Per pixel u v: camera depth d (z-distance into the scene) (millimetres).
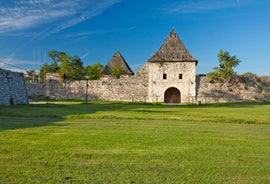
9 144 5836
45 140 6324
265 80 34344
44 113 12492
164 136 7211
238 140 6816
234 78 34281
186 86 34625
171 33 37344
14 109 14484
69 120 10492
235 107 21094
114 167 4332
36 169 4168
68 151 5312
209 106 22922
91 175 3932
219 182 3746
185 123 10258
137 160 4758
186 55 35188
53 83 37031
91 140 6426
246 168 4402
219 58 33938
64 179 3754
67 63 40344
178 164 4559
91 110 15195
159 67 35250
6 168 4203
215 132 8133
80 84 36406
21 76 23312
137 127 8883
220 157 5066
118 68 42406
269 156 5207
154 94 35188
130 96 35500
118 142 6262
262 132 8289
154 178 3848
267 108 19516
